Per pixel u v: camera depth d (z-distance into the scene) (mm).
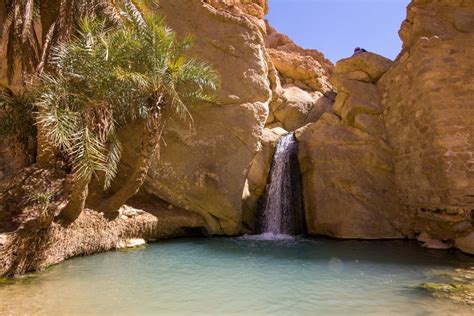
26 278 6207
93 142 6754
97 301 5066
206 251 9000
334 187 11805
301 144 13117
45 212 6652
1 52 10320
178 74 8656
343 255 8562
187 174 11312
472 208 8711
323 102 19859
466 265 7355
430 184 9750
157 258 8109
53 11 9180
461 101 9234
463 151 8984
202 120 11844
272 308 4863
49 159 7395
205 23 12891
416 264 7508
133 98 8969
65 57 7152
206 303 5059
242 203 12547
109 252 8648
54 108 6340
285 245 10023
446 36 9727
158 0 12398
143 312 4664
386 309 4742
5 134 8648
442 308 4684
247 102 12492
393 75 11953
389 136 12023
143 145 8820
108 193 9961
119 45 7699
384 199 11445
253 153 12133
